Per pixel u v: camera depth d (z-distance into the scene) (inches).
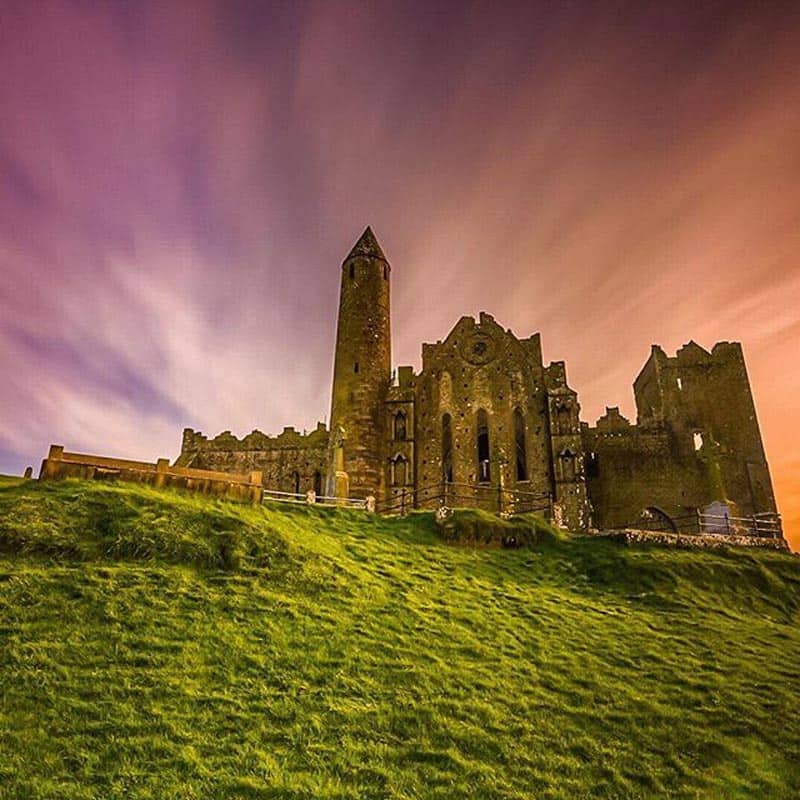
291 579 840.9
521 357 1974.7
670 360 2123.5
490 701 624.4
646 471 1920.5
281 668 624.1
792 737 622.5
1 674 541.0
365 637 719.7
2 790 416.2
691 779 541.3
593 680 705.0
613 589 1084.5
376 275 2146.9
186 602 722.8
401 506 1711.4
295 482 2233.0
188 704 543.2
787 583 1203.2
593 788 514.3
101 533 847.7
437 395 1978.3
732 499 1940.2
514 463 1854.1
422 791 477.4
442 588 949.8
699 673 754.2
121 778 445.1
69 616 650.8
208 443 2338.8
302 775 474.6
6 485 969.5
